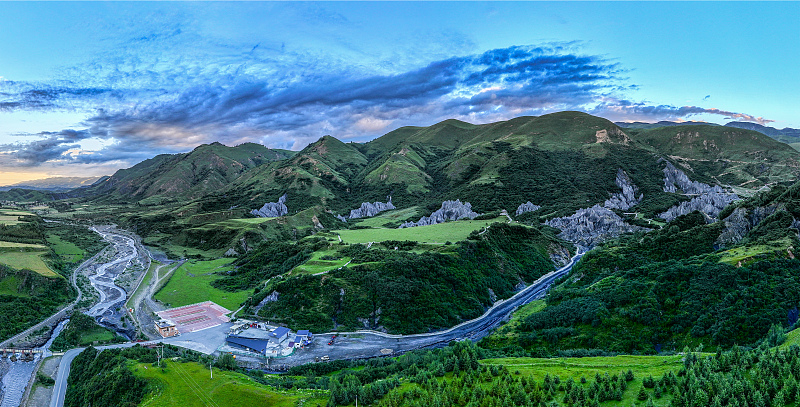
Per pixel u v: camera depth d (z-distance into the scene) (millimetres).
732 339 119000
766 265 138375
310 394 105938
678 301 140500
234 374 118812
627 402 81688
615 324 140000
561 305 162125
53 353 158250
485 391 91562
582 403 82938
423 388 98438
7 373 144500
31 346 166875
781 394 69250
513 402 85250
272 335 162500
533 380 93438
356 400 96438
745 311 124500
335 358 150000
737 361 83812
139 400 107562
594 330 141000
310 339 164250
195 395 105812
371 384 102125
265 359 148000
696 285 141125
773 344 102000
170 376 115500
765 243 153750
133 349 141875
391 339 165250
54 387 135250
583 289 170375
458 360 106062
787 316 120188
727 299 130500
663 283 149375
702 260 154750
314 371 137500
